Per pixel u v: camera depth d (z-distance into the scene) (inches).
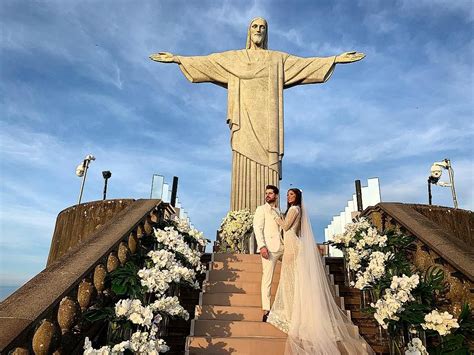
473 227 346.6
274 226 227.3
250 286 239.5
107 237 205.0
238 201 423.8
